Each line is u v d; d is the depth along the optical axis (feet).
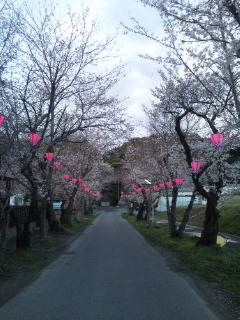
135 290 27.68
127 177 138.51
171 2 24.94
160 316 21.15
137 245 59.21
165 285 29.40
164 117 61.67
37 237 61.11
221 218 96.73
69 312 21.83
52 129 51.85
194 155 48.98
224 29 24.04
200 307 23.02
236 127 32.01
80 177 93.35
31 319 20.49
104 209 258.16
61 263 40.60
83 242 63.98
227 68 27.78
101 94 54.80
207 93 39.14
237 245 61.46
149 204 93.25
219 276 31.73
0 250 32.45
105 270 36.37
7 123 32.71
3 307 22.84
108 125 55.11
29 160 38.34
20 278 30.99
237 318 20.74
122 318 20.71
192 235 68.90
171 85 43.65
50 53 46.03
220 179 45.42
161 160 70.90
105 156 101.40
